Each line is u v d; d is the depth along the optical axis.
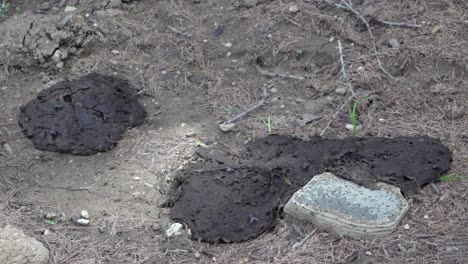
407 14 2.76
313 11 2.78
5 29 2.74
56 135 2.46
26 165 2.42
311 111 2.53
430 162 2.33
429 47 2.66
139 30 2.78
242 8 2.82
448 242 2.15
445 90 2.55
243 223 2.21
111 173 2.39
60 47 2.70
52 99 2.54
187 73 2.66
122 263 2.16
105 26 2.76
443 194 2.27
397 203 2.21
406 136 2.43
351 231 2.17
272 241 2.19
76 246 2.20
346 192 2.24
